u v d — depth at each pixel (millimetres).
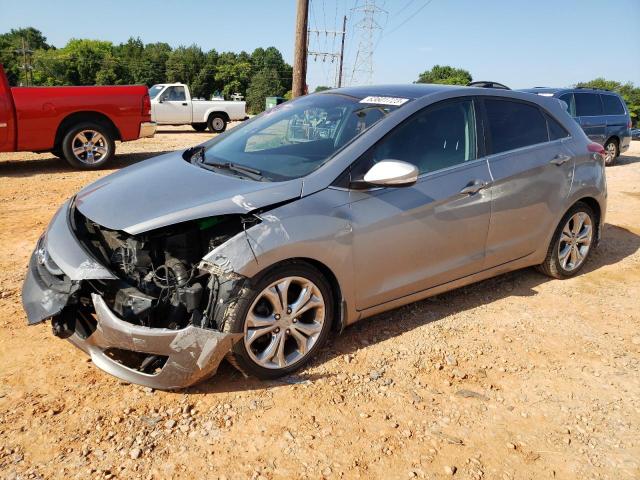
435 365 3520
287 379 3279
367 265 3465
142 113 10734
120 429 2789
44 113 9727
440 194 3777
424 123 3863
